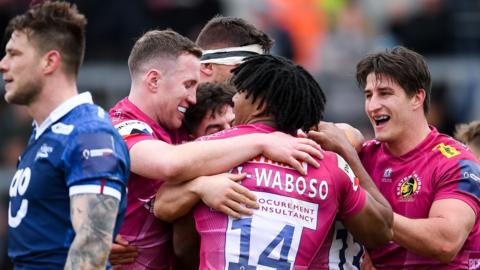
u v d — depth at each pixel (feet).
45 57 46.29
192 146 49.52
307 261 49.19
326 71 115.55
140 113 55.01
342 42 130.21
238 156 49.14
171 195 50.14
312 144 50.14
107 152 45.42
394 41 126.21
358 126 111.86
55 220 45.78
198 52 55.83
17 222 46.34
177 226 51.80
